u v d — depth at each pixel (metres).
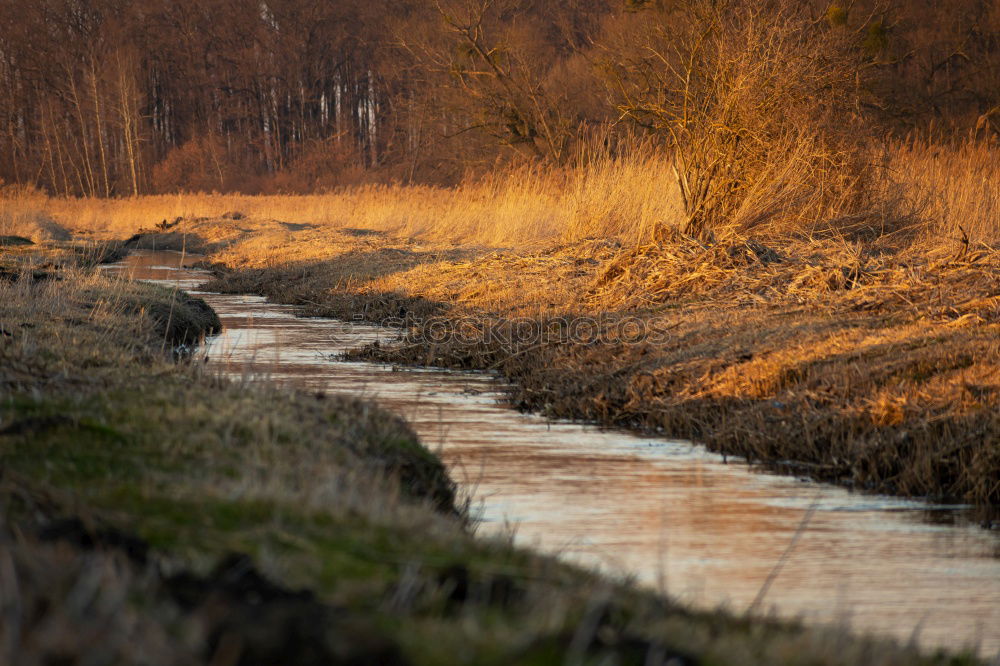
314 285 84.88
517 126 157.88
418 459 27.70
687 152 77.19
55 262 78.31
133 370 30.52
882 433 32.19
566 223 93.81
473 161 175.12
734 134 71.88
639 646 12.70
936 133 146.75
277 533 15.88
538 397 42.19
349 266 90.69
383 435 28.08
